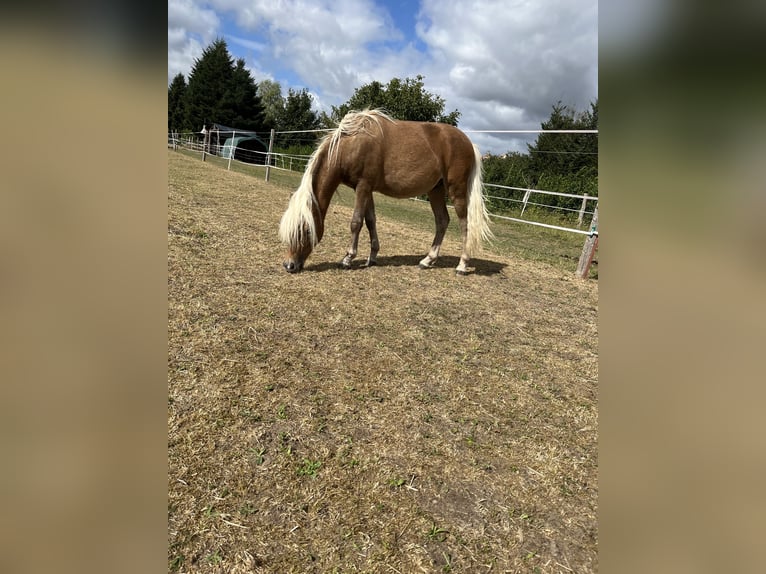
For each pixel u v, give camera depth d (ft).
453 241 23.34
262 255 15.03
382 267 15.93
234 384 7.55
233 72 121.08
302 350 9.05
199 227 16.70
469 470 6.20
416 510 5.41
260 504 5.26
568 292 15.61
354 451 6.33
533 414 7.78
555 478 6.21
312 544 4.82
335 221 23.95
